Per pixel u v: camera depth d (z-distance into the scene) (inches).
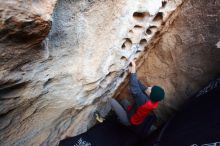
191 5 81.8
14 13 40.3
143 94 83.1
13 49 46.8
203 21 82.7
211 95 80.9
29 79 56.9
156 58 94.9
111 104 93.7
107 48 72.4
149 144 92.1
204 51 86.8
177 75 94.0
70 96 74.4
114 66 81.0
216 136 70.5
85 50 66.4
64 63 63.6
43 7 42.9
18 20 41.3
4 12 39.5
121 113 91.5
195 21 83.7
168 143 82.4
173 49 90.7
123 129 98.9
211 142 70.6
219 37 82.8
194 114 81.0
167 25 85.2
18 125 66.1
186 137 77.7
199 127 76.1
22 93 58.6
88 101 84.6
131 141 96.9
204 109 79.0
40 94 64.2
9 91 55.3
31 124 71.1
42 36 46.8
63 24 56.2
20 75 53.8
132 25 72.4
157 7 71.7
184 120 82.6
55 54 58.9
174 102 98.1
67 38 59.4
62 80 67.2
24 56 50.3
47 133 81.5
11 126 63.8
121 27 70.7
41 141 81.6
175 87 95.9
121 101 102.5
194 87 93.4
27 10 41.0
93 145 94.7
